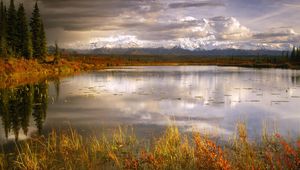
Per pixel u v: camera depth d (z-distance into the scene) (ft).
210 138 50.98
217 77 202.90
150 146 45.29
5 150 45.52
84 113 77.77
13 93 114.32
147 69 320.29
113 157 37.42
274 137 48.24
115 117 72.33
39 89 130.00
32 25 260.01
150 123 65.41
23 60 222.07
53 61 267.18
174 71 278.26
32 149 44.19
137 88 137.18
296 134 53.67
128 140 49.42
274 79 187.21
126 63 522.88
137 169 33.76
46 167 36.63
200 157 30.35
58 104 92.53
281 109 83.76
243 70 300.61
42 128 61.05
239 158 34.68
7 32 235.20
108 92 122.31
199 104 92.99
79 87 139.95
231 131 57.26
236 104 92.94
